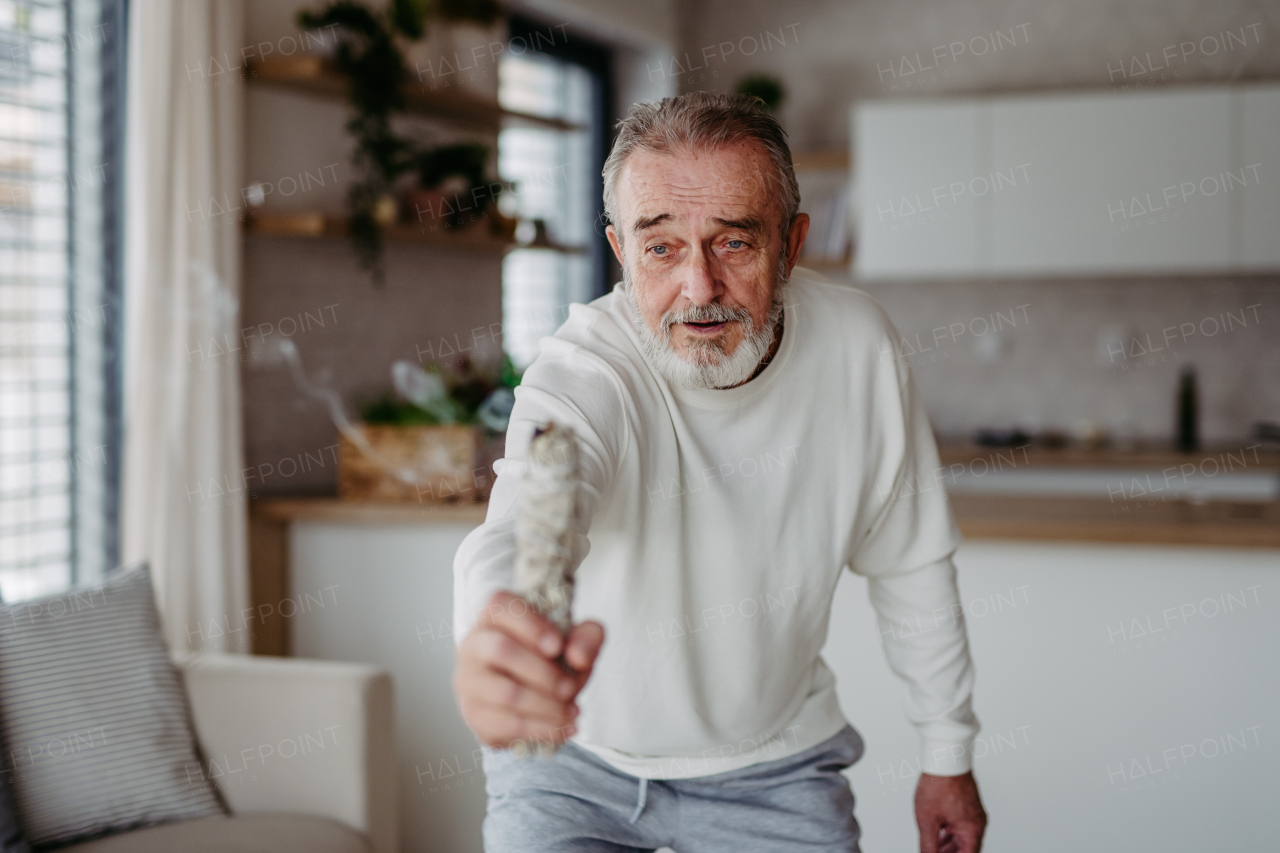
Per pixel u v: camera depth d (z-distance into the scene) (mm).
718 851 1264
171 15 2287
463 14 3262
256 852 1748
